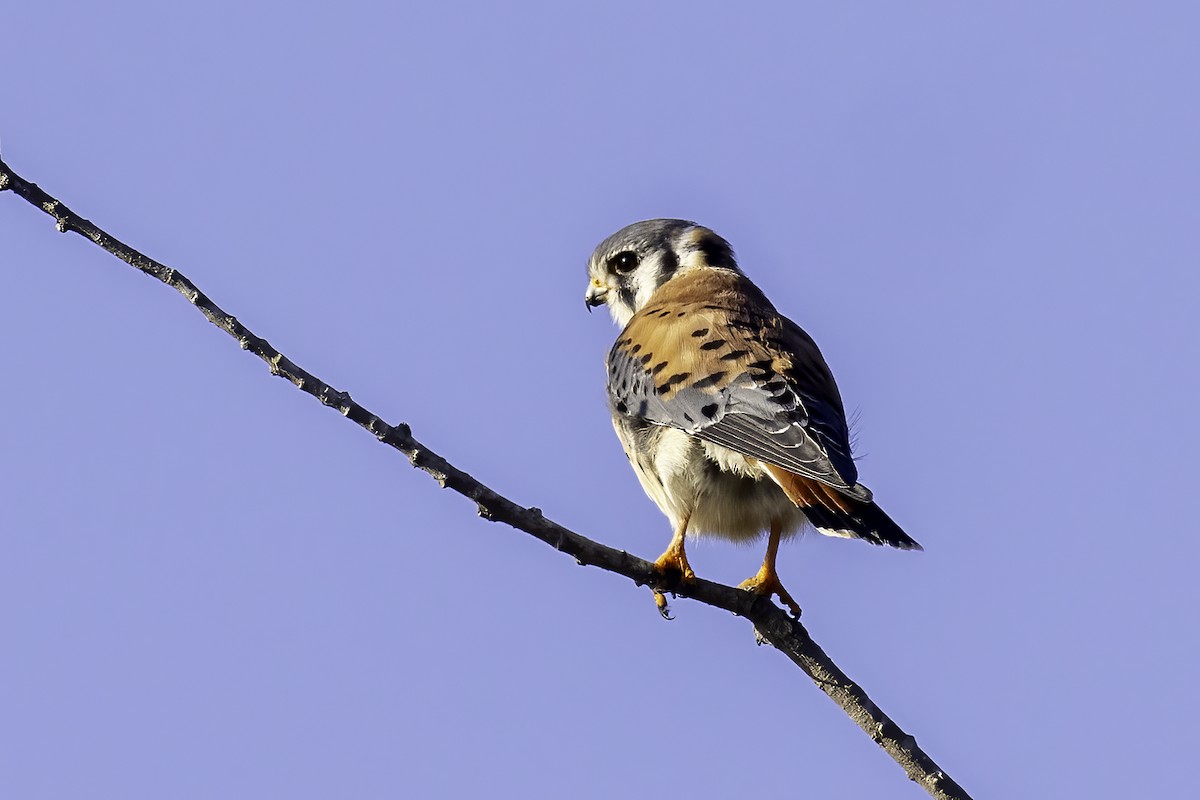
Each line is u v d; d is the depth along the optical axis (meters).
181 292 7.05
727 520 10.12
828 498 9.17
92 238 7.02
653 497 10.55
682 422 9.85
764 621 8.53
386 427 7.24
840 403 10.48
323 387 7.14
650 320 10.92
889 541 8.79
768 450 9.27
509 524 7.73
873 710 8.20
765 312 11.07
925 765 8.05
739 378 9.80
